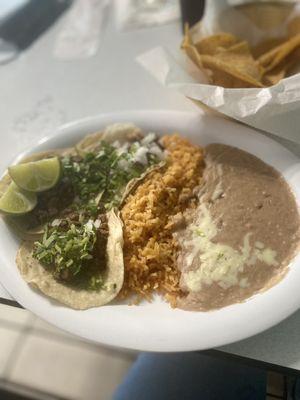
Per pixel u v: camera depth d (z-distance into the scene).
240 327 0.24
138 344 0.25
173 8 0.61
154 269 0.30
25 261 0.31
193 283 0.28
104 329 0.26
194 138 0.38
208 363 0.35
